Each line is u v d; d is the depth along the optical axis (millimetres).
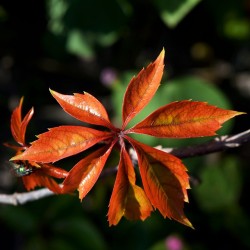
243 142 490
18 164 483
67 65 1178
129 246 1047
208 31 1200
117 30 1011
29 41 1113
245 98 1250
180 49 1211
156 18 1107
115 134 467
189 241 1089
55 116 1171
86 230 1025
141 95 467
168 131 463
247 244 1089
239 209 1119
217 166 1140
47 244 1024
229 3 1143
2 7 1063
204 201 1122
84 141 463
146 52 1181
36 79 1164
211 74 1249
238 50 1246
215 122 460
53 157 459
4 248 1165
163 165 461
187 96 1007
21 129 480
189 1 866
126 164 465
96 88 1195
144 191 467
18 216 1040
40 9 1072
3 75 1162
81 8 1013
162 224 1071
